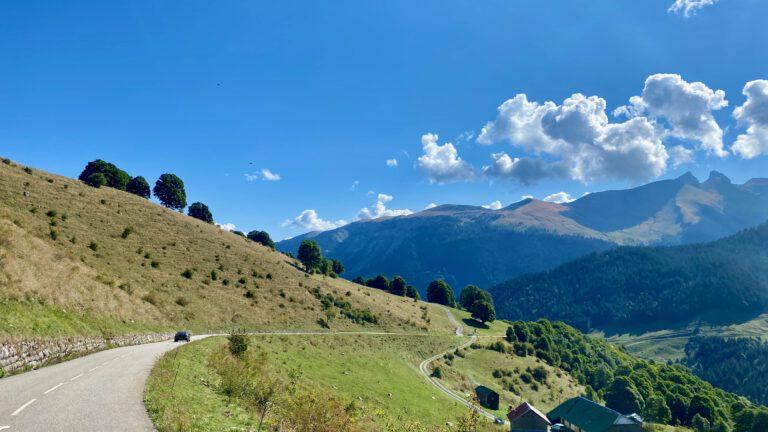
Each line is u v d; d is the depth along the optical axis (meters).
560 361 159.25
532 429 78.75
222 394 26.05
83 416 17.05
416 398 69.50
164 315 63.50
